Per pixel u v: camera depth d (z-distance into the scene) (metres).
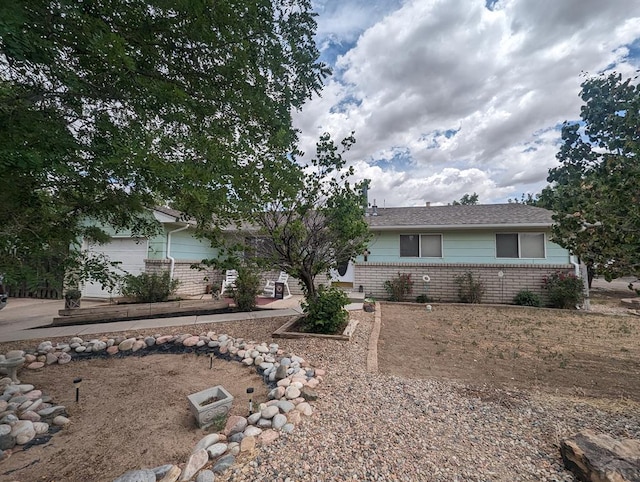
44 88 2.36
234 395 3.38
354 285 10.77
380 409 2.84
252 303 8.21
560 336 5.70
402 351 4.80
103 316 6.93
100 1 2.13
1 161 1.87
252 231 5.55
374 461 2.07
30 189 2.38
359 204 5.97
